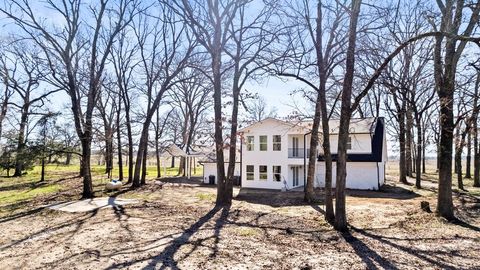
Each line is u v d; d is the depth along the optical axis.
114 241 9.86
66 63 19.19
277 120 27.98
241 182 29.16
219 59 17.94
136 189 24.69
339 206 11.77
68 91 20.02
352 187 27.09
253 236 10.77
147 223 12.60
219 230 11.56
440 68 13.55
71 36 19.20
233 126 18.06
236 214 14.90
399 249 9.31
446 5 13.09
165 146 38.06
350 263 8.06
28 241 9.88
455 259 8.43
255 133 28.94
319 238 10.59
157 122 39.94
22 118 30.33
